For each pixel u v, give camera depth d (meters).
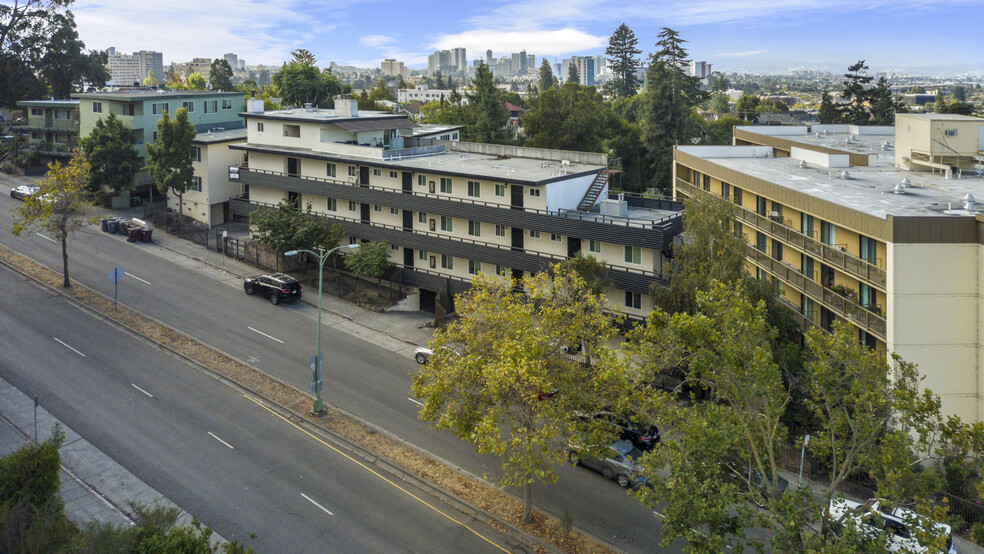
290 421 40.41
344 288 63.25
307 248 63.31
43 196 58.53
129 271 64.19
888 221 36.38
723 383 25.19
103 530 22.95
